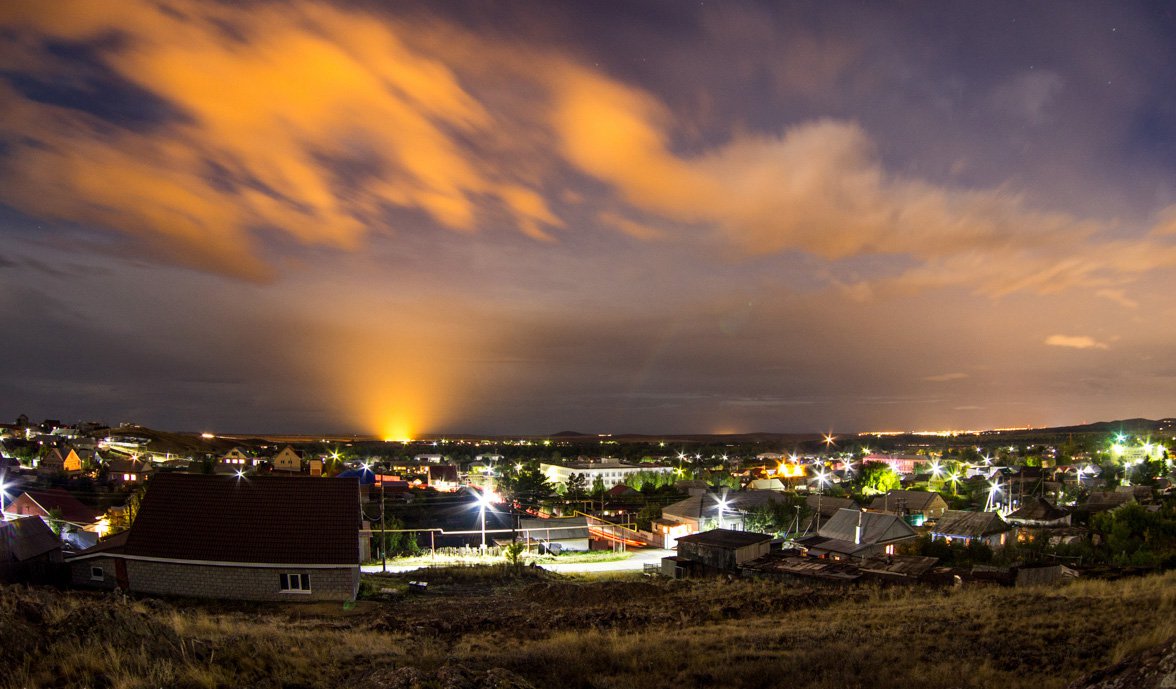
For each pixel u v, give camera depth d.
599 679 13.91
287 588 29.45
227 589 29.33
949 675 13.11
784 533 66.12
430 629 21.16
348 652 14.92
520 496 111.56
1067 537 52.66
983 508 87.44
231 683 10.85
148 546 29.83
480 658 15.52
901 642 16.69
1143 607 19.02
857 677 13.34
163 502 31.09
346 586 29.47
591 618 22.89
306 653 14.21
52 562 30.39
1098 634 16.12
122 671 10.30
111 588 29.86
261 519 30.50
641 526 79.44
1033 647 15.34
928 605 23.33
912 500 79.75
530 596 31.86
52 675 10.00
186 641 13.14
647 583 32.66
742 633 18.94
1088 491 94.75
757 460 196.25
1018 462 159.00
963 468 151.50
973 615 19.89
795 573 36.56
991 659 14.45
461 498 100.38
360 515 31.97
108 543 32.69
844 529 51.81
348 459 177.75
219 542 29.75
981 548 46.06
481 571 40.66
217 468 130.38
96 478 106.44
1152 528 44.94
